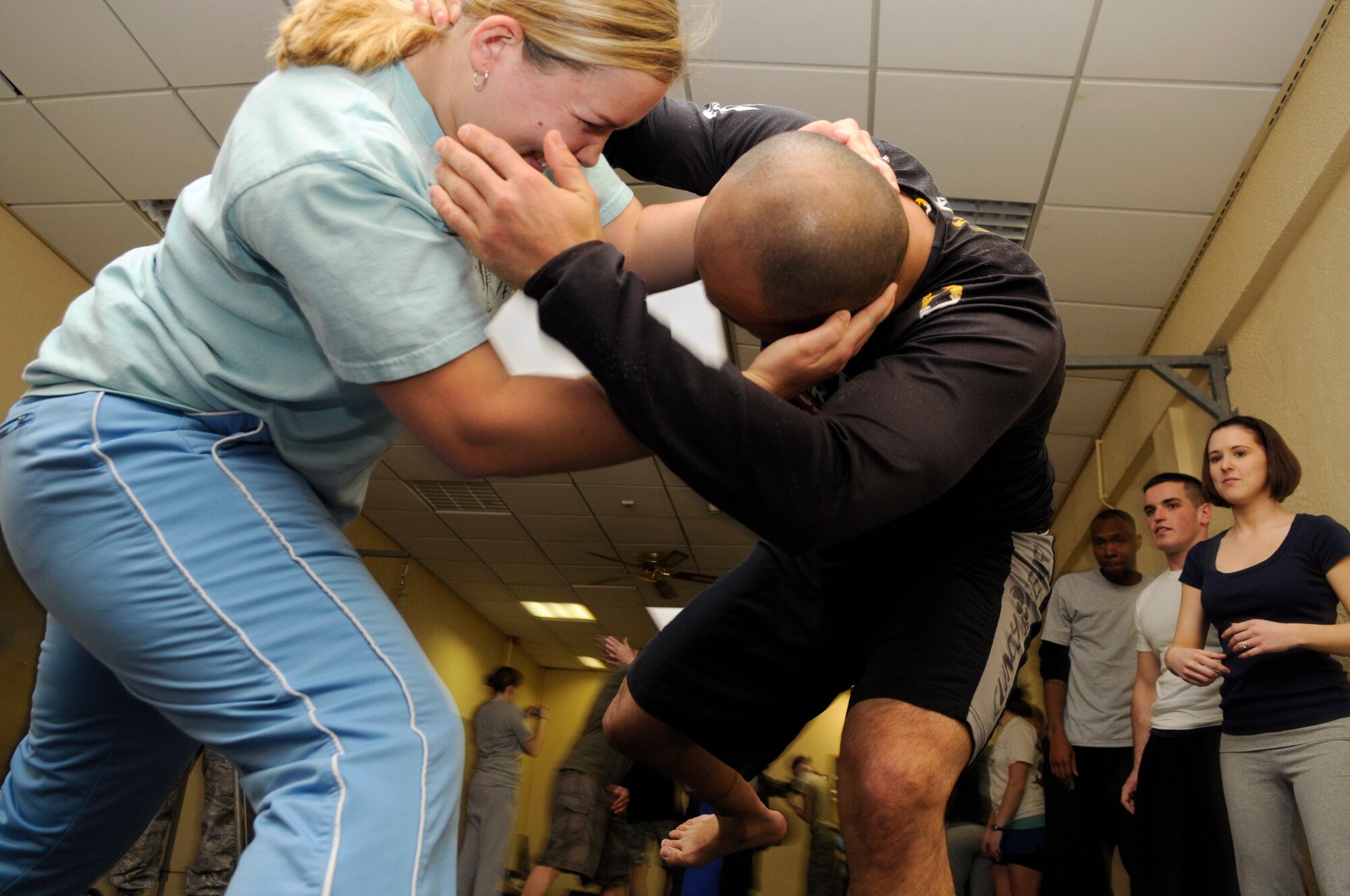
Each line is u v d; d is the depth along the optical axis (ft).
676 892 9.32
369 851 2.41
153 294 3.09
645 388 2.66
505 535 29.76
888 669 3.89
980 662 3.89
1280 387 11.90
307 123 2.85
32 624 12.38
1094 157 13.58
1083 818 10.32
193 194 3.18
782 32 12.28
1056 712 11.09
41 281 17.37
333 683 2.69
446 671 35.01
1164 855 7.93
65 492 2.80
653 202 15.55
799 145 3.12
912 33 12.11
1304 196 10.96
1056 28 11.80
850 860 3.67
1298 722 6.44
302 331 3.04
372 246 2.70
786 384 3.09
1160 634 9.14
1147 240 14.99
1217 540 7.88
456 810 2.75
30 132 14.84
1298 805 6.38
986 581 4.13
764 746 4.77
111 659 2.85
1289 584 6.91
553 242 2.77
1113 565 11.16
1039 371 3.38
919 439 3.02
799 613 4.46
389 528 29.71
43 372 3.08
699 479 2.77
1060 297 16.80
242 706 2.68
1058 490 23.90
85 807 3.53
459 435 2.78
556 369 2.87
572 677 46.78
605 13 2.90
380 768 2.55
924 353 3.33
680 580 32.07
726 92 13.26
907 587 4.20
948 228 3.73
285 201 2.69
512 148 2.92
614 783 10.11
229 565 2.78
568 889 10.23
